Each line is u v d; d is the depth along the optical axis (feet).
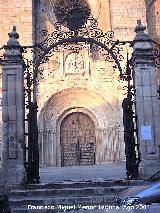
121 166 73.10
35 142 44.04
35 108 45.34
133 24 87.04
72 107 85.10
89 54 84.79
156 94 44.70
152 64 45.44
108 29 88.89
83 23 82.33
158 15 90.27
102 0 90.84
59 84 83.30
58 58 84.53
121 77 47.96
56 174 63.82
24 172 42.01
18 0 86.53
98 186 39.96
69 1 89.30
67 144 83.92
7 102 44.39
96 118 84.07
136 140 45.83
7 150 43.01
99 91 83.46
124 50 81.82
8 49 46.03
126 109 45.29
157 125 43.78
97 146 82.84
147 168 41.96
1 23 85.40
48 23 88.79
